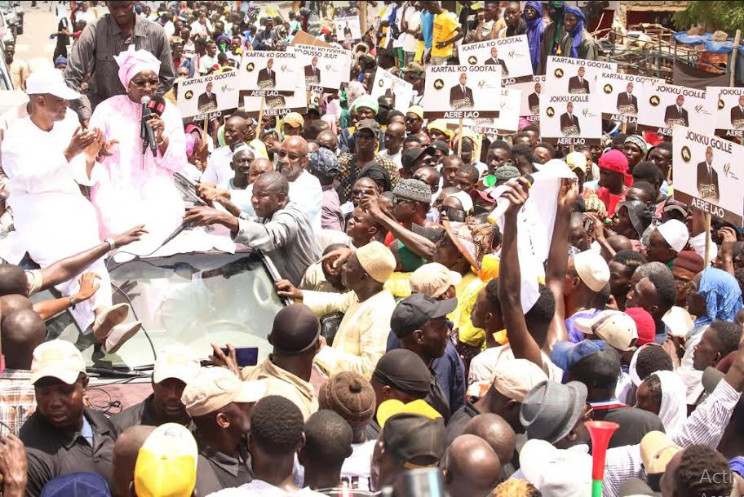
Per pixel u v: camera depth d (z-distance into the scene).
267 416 4.16
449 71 11.84
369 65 17.16
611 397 5.38
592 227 9.26
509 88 13.10
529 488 4.11
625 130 13.85
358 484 4.55
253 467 4.24
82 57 8.30
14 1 38.06
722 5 21.94
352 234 7.72
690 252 8.62
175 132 7.07
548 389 4.79
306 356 5.35
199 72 23.95
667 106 12.52
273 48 26.81
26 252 6.51
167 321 6.40
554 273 6.09
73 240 6.46
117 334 5.95
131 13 8.27
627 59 19.55
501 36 20.42
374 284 6.46
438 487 3.10
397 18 24.83
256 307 6.60
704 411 5.21
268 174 7.29
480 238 7.04
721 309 7.41
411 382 5.11
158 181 7.05
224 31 33.03
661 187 12.16
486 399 5.07
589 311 6.37
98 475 4.12
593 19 21.44
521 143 11.90
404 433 4.10
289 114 12.68
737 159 8.48
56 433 4.64
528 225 6.02
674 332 7.09
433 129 13.14
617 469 4.87
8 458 4.15
